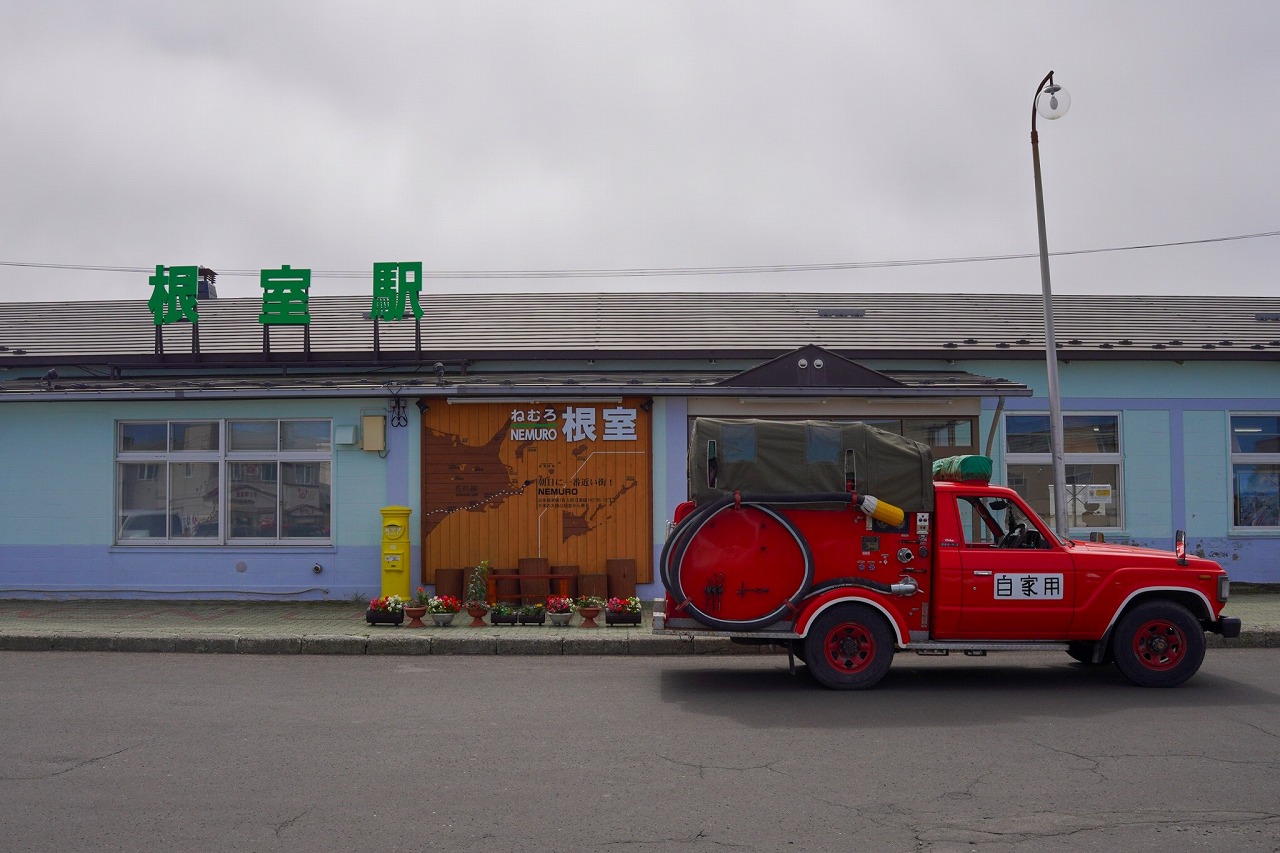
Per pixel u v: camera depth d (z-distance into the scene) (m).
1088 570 9.42
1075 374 16.27
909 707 8.53
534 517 14.57
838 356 14.40
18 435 15.01
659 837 5.25
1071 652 10.66
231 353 16.48
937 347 16.52
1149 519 16.09
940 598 9.33
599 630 12.30
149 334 18.48
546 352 16.52
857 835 5.29
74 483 14.95
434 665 10.70
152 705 8.45
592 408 14.62
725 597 9.39
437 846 5.12
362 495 14.75
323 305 20.42
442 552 14.55
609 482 14.60
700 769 6.53
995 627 9.41
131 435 15.07
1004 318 18.78
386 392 14.31
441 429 14.66
